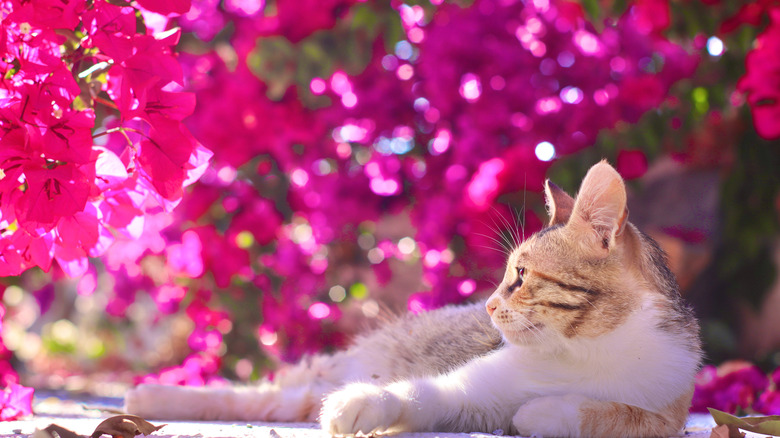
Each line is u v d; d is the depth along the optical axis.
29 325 3.04
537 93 1.60
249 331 1.73
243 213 1.68
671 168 2.21
